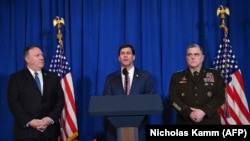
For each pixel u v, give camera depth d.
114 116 1.73
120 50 2.96
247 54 3.79
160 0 3.82
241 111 3.44
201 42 3.81
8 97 2.72
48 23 3.81
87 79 3.82
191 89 2.74
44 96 2.73
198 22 3.82
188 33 3.80
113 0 3.84
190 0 3.82
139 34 3.85
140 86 2.91
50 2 3.85
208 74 2.78
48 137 2.73
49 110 2.77
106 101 1.84
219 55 3.58
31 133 2.65
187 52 2.76
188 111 2.61
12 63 3.81
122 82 2.96
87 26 3.83
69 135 3.55
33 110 2.67
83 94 3.81
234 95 3.45
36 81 2.77
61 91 2.89
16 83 2.72
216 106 2.64
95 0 3.84
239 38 3.79
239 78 3.47
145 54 3.79
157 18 3.81
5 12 3.89
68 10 3.84
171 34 3.78
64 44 3.84
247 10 3.79
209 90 2.71
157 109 1.72
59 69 3.62
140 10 3.83
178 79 2.82
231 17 3.77
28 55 2.75
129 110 1.70
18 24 3.87
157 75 3.78
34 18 3.85
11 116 3.88
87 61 3.82
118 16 3.84
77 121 3.86
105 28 3.82
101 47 3.78
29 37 3.82
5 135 3.87
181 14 3.83
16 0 3.86
